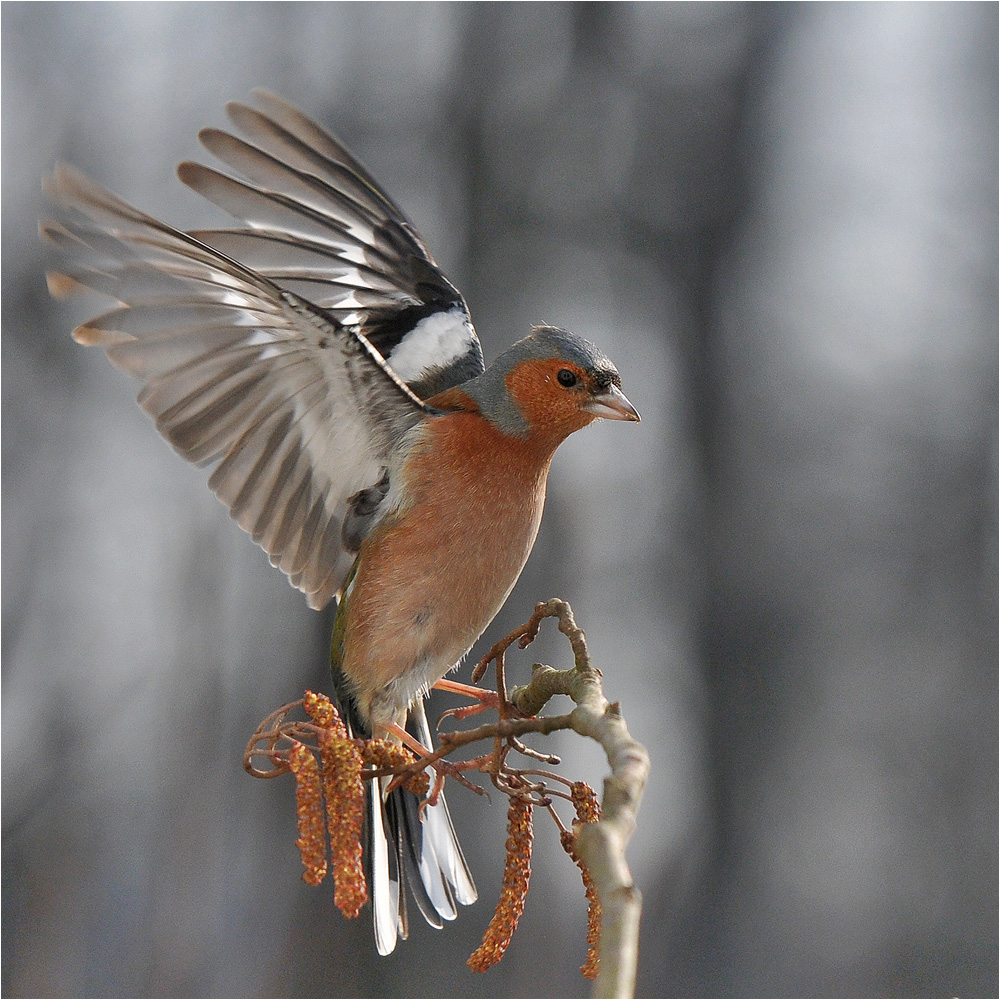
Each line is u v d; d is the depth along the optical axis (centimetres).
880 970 1650
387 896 620
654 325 1622
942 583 1698
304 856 440
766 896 1625
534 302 1497
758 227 1627
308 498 662
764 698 1619
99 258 573
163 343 607
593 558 1544
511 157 1515
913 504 1689
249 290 591
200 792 1446
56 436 1511
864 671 1684
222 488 644
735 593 1622
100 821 1480
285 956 1366
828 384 1664
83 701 1492
